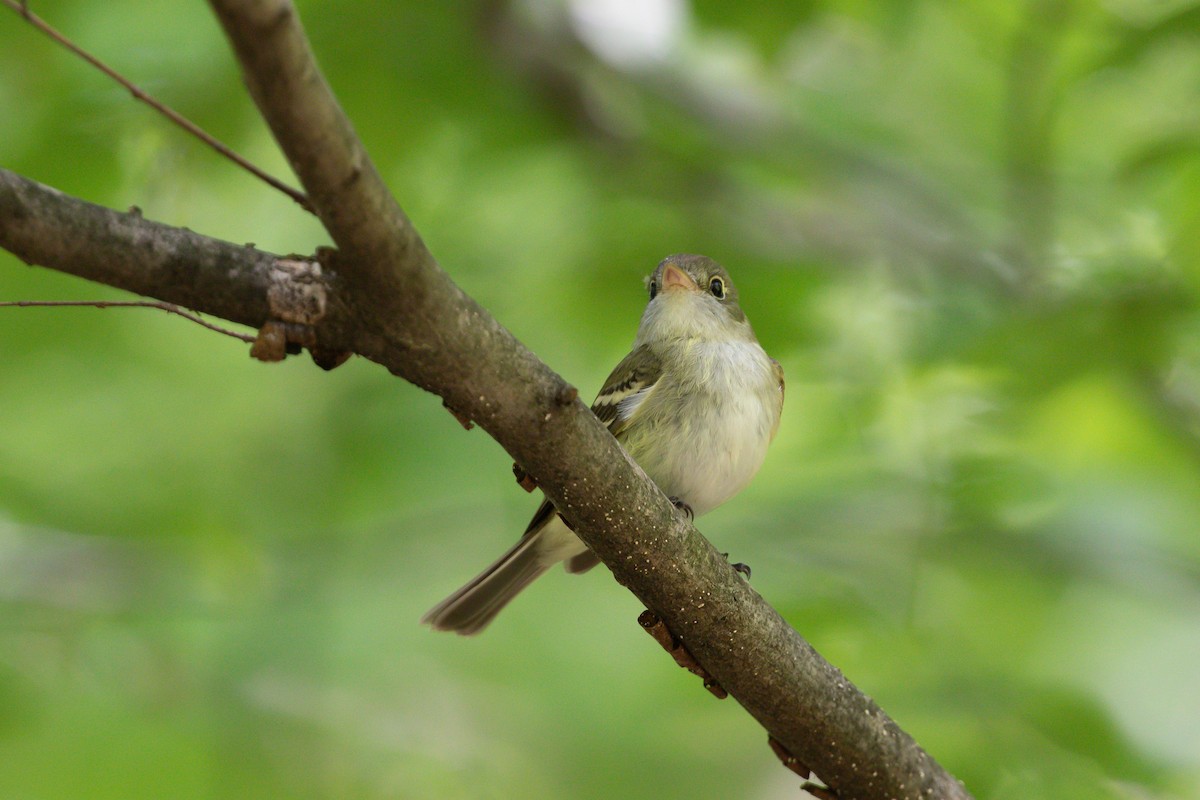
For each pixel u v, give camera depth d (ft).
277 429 42.57
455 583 42.65
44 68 32.01
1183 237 29.48
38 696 33.30
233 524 39.27
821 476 35.24
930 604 32.19
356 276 14.16
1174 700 33.30
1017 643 32.19
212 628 36.45
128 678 35.19
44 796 32.42
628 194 37.14
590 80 37.86
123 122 32.12
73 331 38.01
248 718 35.29
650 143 37.50
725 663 18.60
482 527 39.24
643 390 27.76
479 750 39.40
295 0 31.89
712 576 17.89
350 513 39.96
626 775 40.16
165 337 42.60
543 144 36.32
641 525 17.10
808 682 18.88
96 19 32.60
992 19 34.76
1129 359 28.63
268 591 37.73
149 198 33.32
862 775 19.60
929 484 32.14
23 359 37.96
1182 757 30.50
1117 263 30.45
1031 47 33.24
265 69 11.61
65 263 13.97
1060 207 34.99
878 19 34.47
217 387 43.37
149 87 32.32
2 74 32.04
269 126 12.34
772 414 28.35
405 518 39.27
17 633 34.35
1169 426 32.07
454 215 37.17
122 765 33.14
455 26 33.78
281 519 40.42
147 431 42.22
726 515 35.86
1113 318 28.66
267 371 43.27
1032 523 32.89
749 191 38.37
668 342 28.25
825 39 40.29
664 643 18.99
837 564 31.94
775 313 34.63
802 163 38.11
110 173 32.60
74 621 34.94
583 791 39.63
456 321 14.88
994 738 27.58
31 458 40.98
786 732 19.40
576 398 15.79
